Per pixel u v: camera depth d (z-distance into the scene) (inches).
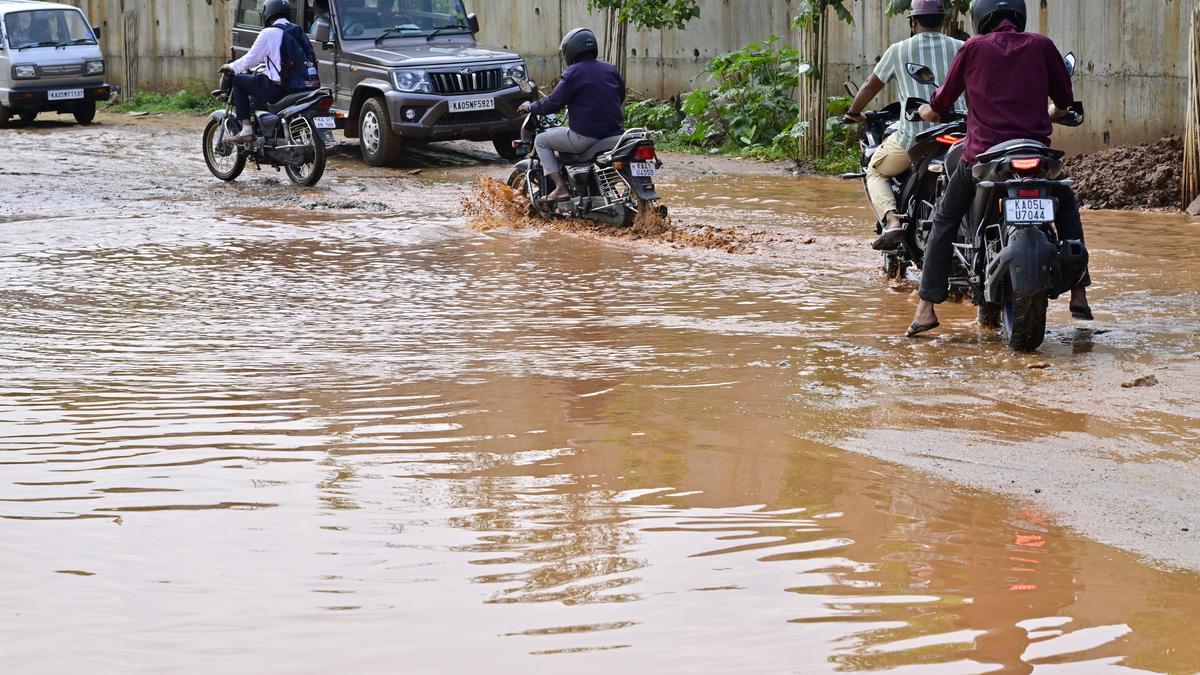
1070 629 132.2
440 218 521.3
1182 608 138.3
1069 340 292.4
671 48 895.7
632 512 170.9
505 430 214.7
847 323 315.6
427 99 724.0
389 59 732.0
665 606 138.0
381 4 779.4
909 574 147.9
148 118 1082.7
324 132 638.5
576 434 211.9
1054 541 160.6
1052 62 294.8
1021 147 281.7
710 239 453.4
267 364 268.5
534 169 509.0
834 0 698.8
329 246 445.1
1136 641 129.3
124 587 144.6
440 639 129.7
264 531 163.5
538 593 141.9
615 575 147.3
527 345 288.7
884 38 772.0
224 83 650.8
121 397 239.1
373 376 257.0
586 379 254.1
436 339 295.7
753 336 298.8
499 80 747.4
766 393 242.4
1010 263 276.5
